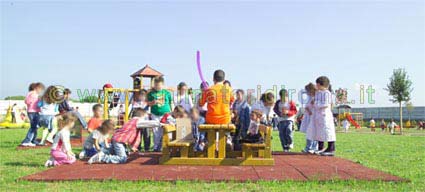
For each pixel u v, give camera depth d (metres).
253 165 7.33
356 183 5.58
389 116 55.88
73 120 7.74
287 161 8.16
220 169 6.78
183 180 5.72
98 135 8.12
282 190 5.12
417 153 10.91
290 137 10.62
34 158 8.64
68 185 5.41
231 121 8.59
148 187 5.30
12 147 11.54
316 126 9.68
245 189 5.18
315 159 8.60
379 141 17.17
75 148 11.20
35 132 12.00
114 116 17.25
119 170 6.62
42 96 11.92
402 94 36.56
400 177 6.03
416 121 48.72
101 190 5.09
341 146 13.77
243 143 7.86
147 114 9.84
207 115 7.73
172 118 10.05
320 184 5.55
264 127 7.73
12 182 5.62
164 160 7.45
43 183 5.55
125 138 7.85
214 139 7.52
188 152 7.96
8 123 30.61
